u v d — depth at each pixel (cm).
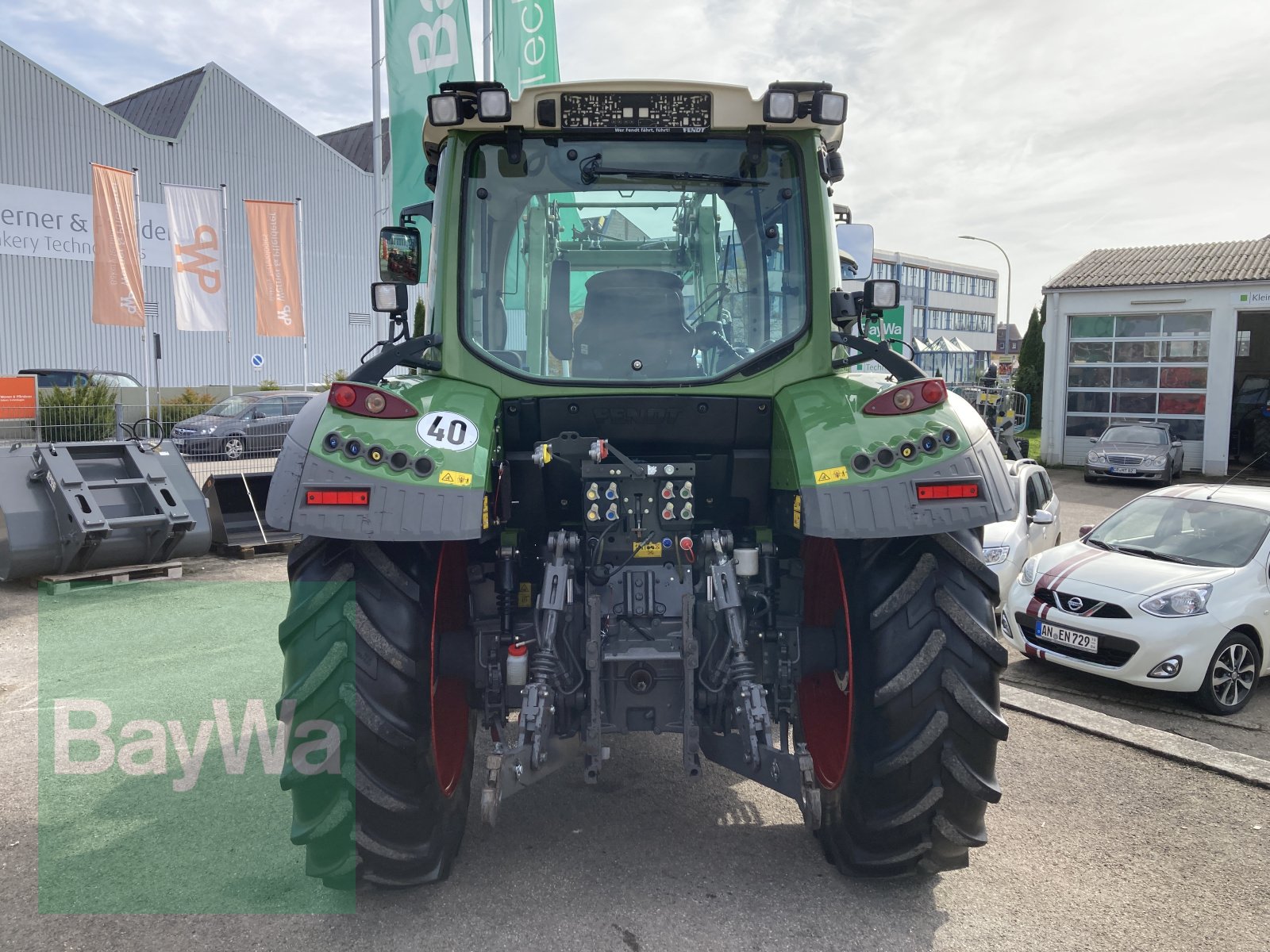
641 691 311
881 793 301
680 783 420
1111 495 1986
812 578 348
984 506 290
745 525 357
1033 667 764
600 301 343
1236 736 612
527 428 339
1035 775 454
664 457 351
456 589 344
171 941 291
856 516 287
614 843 360
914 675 293
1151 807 415
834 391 323
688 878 333
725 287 345
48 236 2838
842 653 337
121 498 882
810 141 344
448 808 322
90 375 2008
